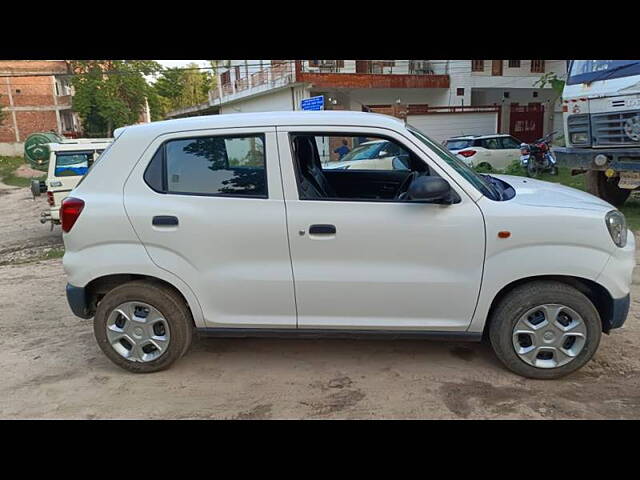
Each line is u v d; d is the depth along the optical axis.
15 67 38.56
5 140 39.06
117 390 3.29
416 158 3.47
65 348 4.03
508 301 3.14
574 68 7.72
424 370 3.41
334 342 3.92
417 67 25.47
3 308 5.14
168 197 3.24
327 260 3.16
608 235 3.00
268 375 3.42
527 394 3.06
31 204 17.55
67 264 3.33
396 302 3.17
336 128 3.18
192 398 3.15
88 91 34.22
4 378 3.52
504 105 24.61
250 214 3.16
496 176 4.22
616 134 7.10
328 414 2.92
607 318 3.16
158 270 3.26
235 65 28.17
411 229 3.07
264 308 3.27
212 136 3.23
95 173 3.34
